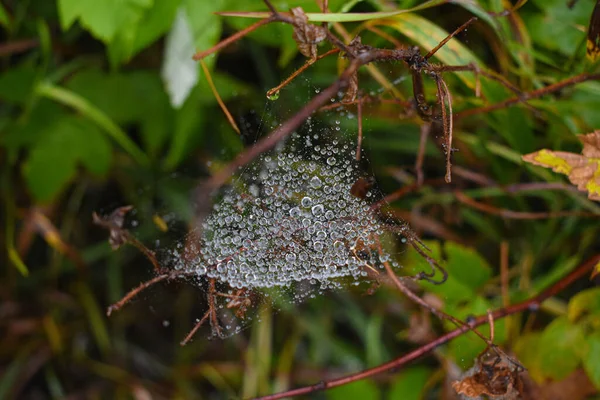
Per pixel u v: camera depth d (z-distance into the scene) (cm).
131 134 102
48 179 96
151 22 88
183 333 103
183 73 88
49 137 96
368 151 97
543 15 88
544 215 91
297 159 89
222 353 102
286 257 86
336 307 101
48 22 98
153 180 101
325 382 84
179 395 102
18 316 103
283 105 95
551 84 87
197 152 100
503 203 94
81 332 104
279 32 90
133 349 104
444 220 96
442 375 92
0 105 100
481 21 89
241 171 90
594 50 83
